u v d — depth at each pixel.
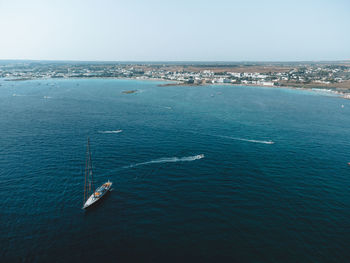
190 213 77.12
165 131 164.25
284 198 86.25
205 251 62.38
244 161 116.94
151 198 85.00
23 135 152.00
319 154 128.12
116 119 198.25
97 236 67.25
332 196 88.38
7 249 62.31
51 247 63.31
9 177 97.75
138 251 62.25
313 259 60.66
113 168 106.94
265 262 59.44
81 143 138.12
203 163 113.62
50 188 90.12
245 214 77.00
